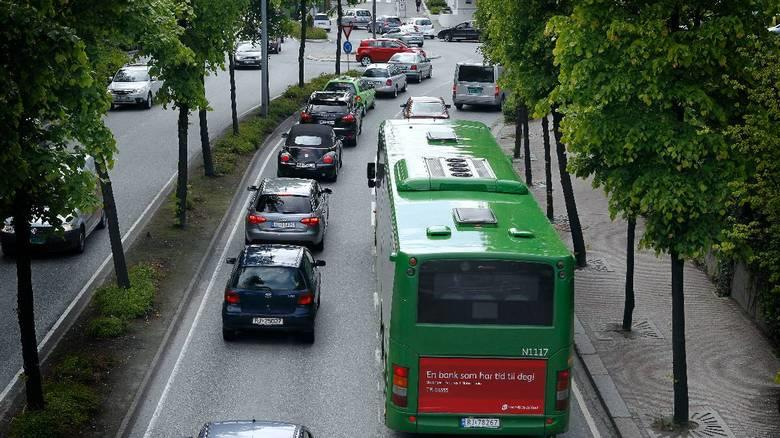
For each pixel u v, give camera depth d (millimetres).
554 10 24875
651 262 27594
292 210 28078
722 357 21031
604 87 16234
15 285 25203
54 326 22547
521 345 15562
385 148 22234
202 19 27438
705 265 26953
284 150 36906
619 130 16406
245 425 14117
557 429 15836
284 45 84000
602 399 18906
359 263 28062
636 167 16922
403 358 15656
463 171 19109
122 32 17547
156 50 24203
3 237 26938
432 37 94750
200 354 21281
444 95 60000
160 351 20969
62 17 14578
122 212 31828
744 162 16062
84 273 26141
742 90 16438
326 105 44062
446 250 15414
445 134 22844
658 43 15648
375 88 57719
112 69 19016
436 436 17547
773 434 17453
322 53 79500
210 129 44531
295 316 21453
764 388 19500
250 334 22594
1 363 20484
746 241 17281
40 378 17000
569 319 15562
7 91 12859
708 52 15578
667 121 16156
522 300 15492
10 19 12852
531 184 37062
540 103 19359
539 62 25297
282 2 49344
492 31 28000
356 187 36906
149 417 18172
